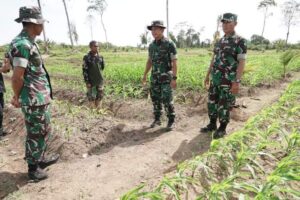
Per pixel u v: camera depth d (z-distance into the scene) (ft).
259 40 197.06
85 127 18.54
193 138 17.22
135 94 26.55
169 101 18.38
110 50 156.56
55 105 23.38
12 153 17.06
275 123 13.62
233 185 8.75
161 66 17.93
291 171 9.08
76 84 35.96
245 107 23.77
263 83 34.17
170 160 14.79
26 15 11.76
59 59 86.48
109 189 12.21
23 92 12.17
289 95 18.74
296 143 12.78
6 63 16.88
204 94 26.20
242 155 11.03
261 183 10.84
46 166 14.64
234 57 15.30
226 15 15.03
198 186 11.03
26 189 12.51
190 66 41.42
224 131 16.69
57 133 17.58
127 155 15.31
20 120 21.06
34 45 12.26
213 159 12.64
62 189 12.32
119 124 19.49
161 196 9.12
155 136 18.07
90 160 14.92
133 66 42.34
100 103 24.73
